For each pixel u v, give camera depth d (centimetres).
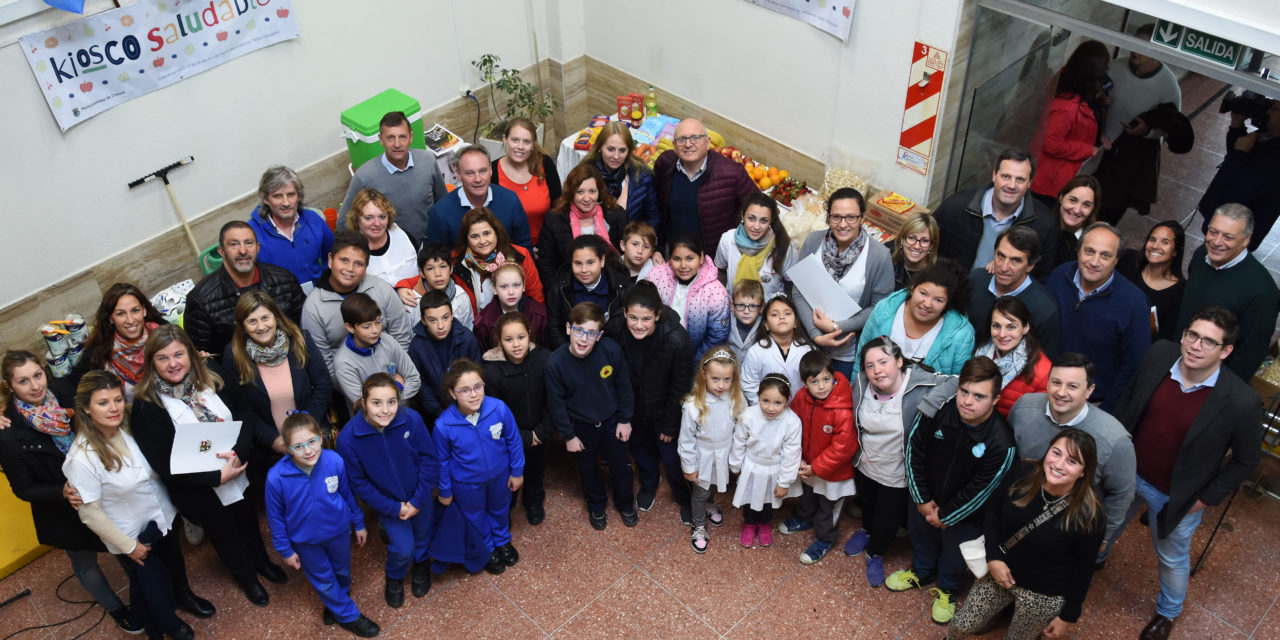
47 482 422
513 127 568
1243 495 518
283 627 477
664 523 525
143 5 554
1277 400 492
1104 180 629
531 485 517
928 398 421
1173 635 452
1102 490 406
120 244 612
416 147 685
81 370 475
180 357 421
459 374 429
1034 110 613
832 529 493
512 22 752
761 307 485
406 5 680
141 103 580
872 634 462
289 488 419
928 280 426
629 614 477
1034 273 483
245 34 606
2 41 511
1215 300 440
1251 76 461
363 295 446
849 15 582
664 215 592
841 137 639
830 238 491
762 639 462
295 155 675
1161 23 482
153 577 445
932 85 565
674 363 472
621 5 729
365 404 420
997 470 409
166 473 431
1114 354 452
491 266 506
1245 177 536
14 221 558
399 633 473
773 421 457
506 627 474
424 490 456
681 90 732
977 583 418
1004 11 533
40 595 500
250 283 491
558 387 473
